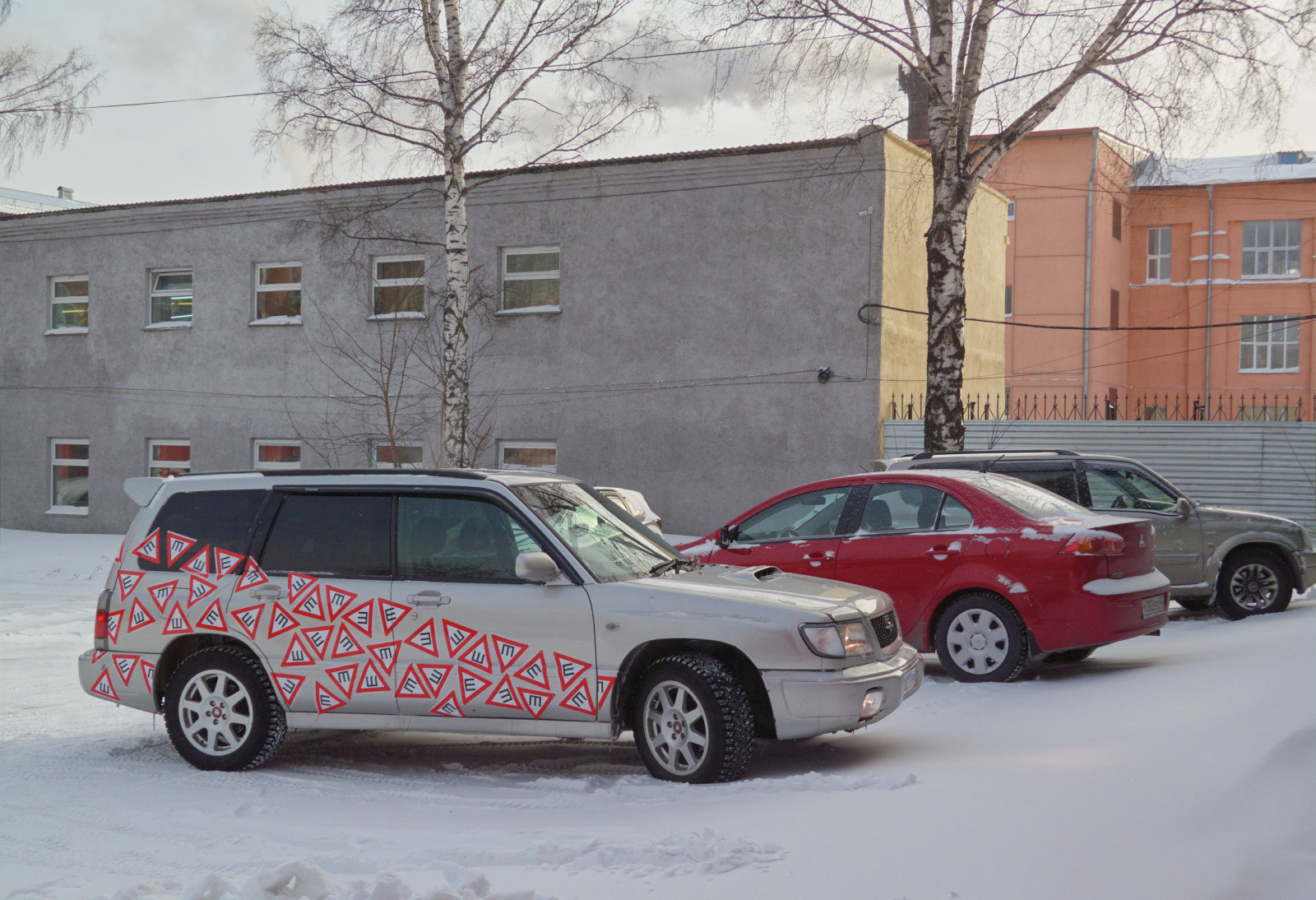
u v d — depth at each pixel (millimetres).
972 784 5215
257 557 6684
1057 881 3830
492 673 6188
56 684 9305
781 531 9383
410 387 24328
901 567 8719
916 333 22688
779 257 21734
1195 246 42688
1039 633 8195
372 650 6371
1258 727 5738
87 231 27578
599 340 23094
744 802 5230
